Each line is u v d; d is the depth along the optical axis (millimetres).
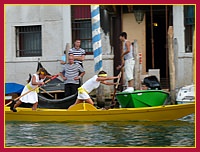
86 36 19703
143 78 17953
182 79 18781
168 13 19734
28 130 12688
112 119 13656
